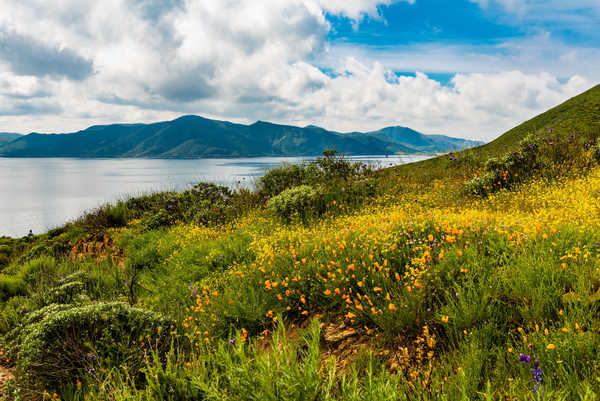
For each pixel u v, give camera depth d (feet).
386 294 11.08
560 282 9.43
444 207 26.21
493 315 9.06
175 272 22.43
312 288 13.19
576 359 6.89
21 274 25.29
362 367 8.87
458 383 7.07
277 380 7.20
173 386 8.75
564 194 21.98
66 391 10.73
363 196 32.53
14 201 349.61
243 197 39.60
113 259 30.66
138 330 12.48
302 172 40.60
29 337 12.11
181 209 39.47
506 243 12.01
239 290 14.96
